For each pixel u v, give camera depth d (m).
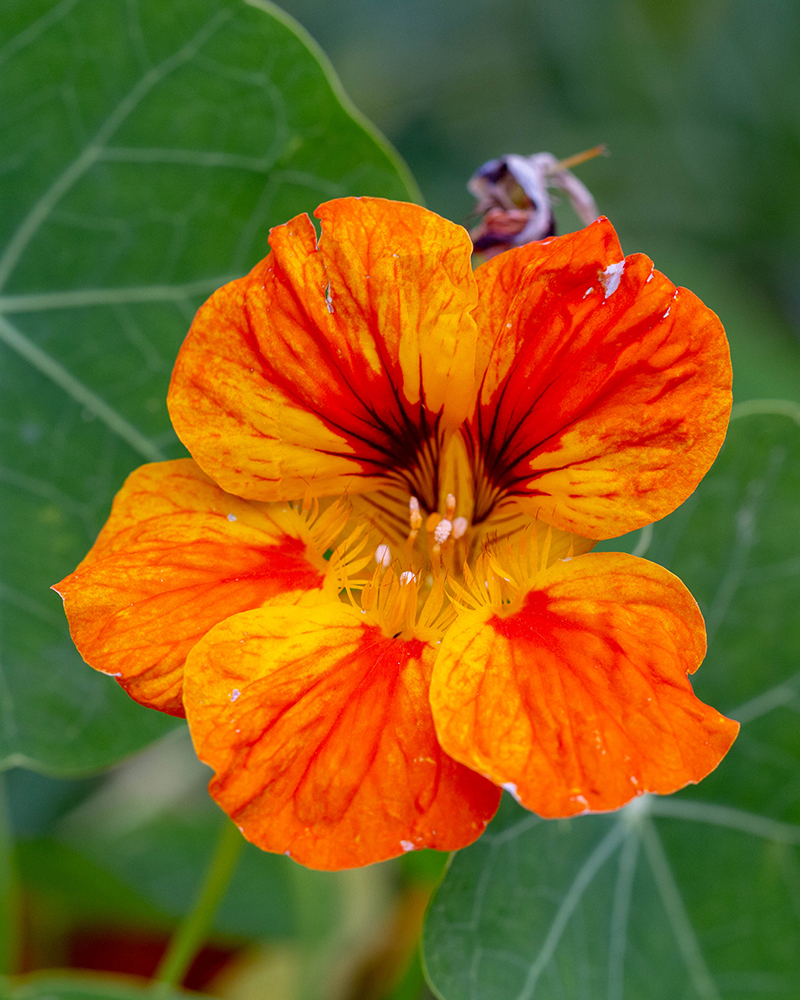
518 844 0.26
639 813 0.27
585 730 0.23
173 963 0.27
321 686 0.23
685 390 0.23
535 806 0.22
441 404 0.25
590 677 0.23
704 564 0.27
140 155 0.27
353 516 0.25
